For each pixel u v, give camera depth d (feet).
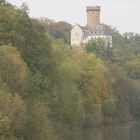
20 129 310.24
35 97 392.68
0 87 325.21
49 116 433.89
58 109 476.13
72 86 545.85
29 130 325.83
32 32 463.01
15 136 305.73
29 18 470.39
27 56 444.96
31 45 455.63
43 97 425.69
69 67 550.77
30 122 327.47
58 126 465.88
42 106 365.61
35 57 449.06
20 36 443.32
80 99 615.57
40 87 427.74
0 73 347.36
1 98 303.48
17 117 307.17
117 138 607.37
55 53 517.14
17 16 460.14
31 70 439.22
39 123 339.77
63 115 494.18
